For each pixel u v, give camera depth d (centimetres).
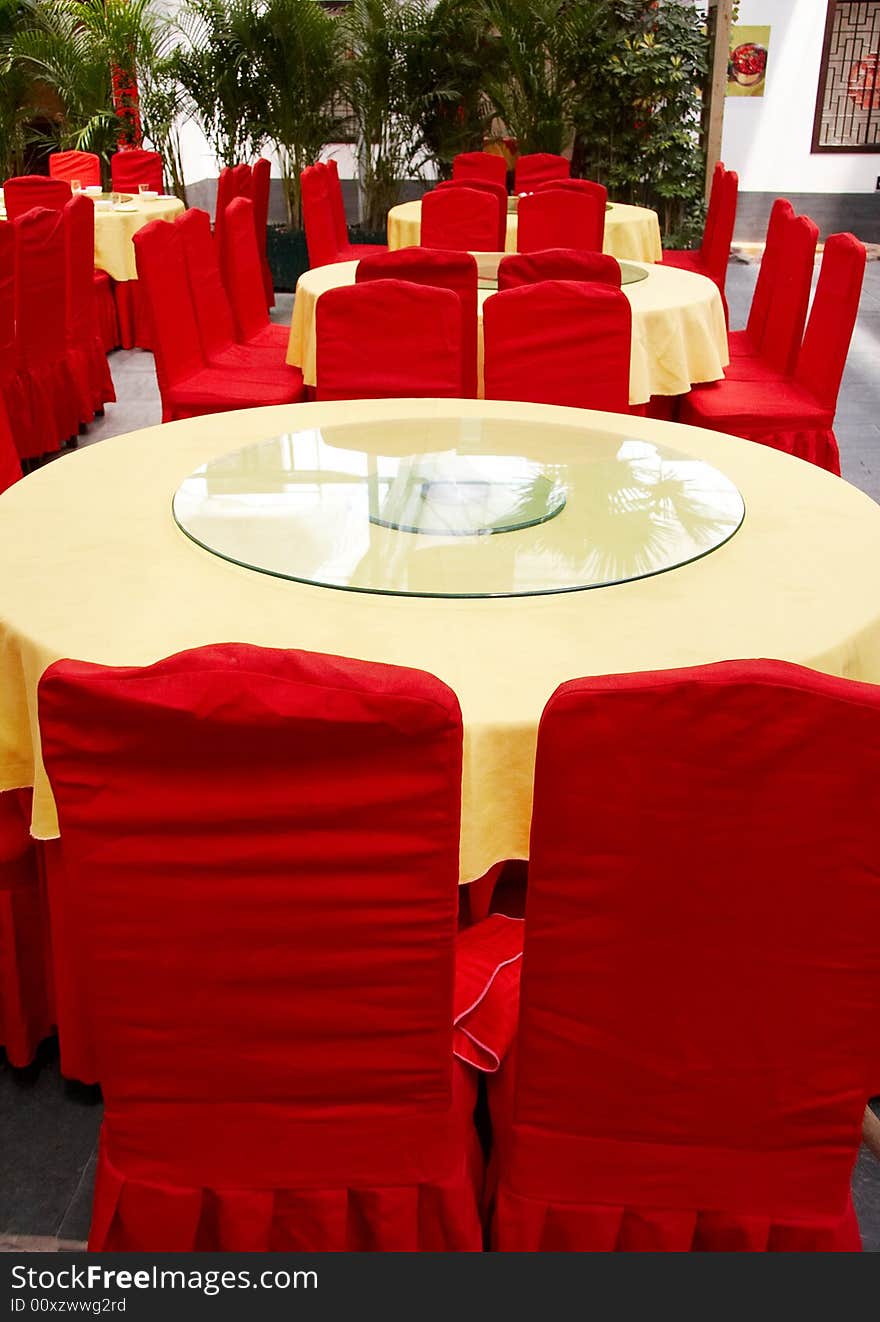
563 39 872
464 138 922
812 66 1448
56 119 994
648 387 405
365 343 320
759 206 1348
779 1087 118
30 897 183
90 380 557
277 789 107
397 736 105
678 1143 121
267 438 254
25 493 219
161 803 108
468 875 145
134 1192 123
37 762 163
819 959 112
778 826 106
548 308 312
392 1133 123
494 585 174
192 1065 119
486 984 144
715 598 175
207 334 439
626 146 908
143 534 197
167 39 938
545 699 146
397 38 870
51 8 901
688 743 103
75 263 525
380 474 224
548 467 230
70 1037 181
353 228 940
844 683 103
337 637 160
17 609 168
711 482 224
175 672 103
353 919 113
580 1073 119
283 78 848
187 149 1363
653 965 113
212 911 112
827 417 385
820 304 394
